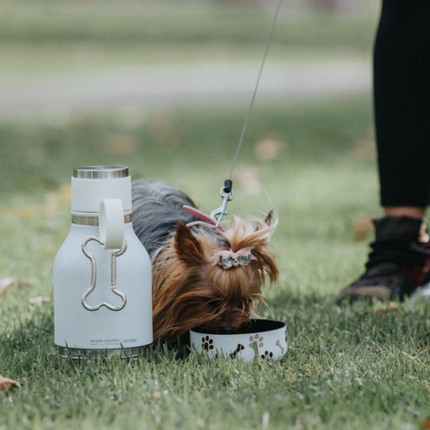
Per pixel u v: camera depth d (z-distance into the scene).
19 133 18.58
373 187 13.14
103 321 5.14
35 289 7.71
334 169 14.75
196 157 15.67
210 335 5.38
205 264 5.64
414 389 4.72
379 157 7.62
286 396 4.63
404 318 6.57
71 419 4.41
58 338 5.27
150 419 4.31
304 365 5.31
